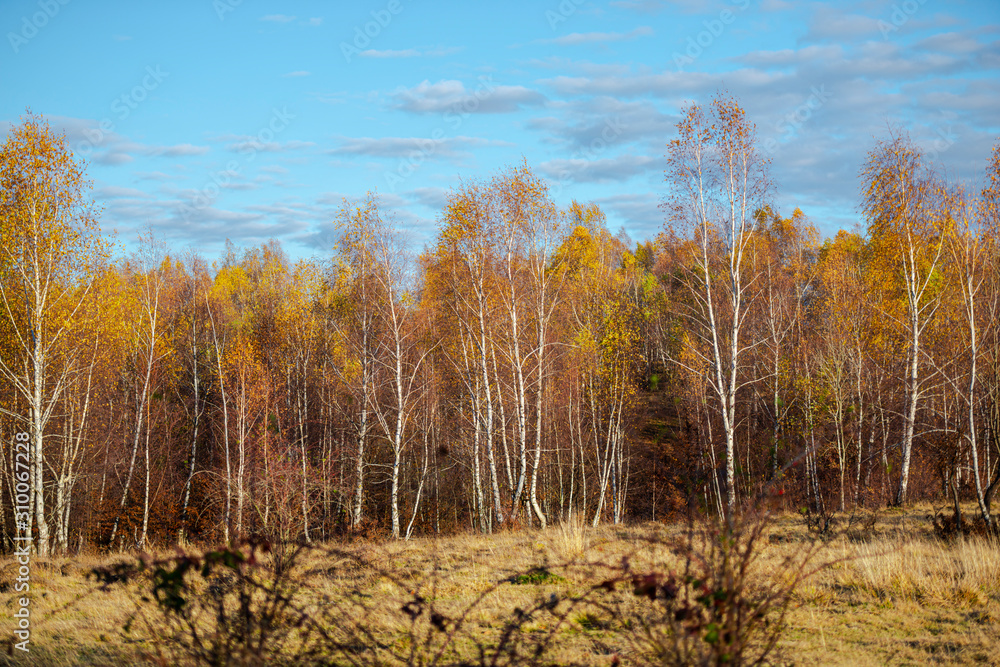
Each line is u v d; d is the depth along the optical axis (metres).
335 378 31.53
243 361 26.95
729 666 3.98
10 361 21.33
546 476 34.84
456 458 32.66
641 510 33.47
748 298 26.67
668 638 4.58
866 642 6.27
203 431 37.22
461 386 31.02
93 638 6.58
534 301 24.23
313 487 20.98
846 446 31.06
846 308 29.36
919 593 7.95
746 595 4.37
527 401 27.56
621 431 34.47
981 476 20.56
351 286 26.06
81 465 27.52
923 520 14.66
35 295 19.69
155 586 3.82
